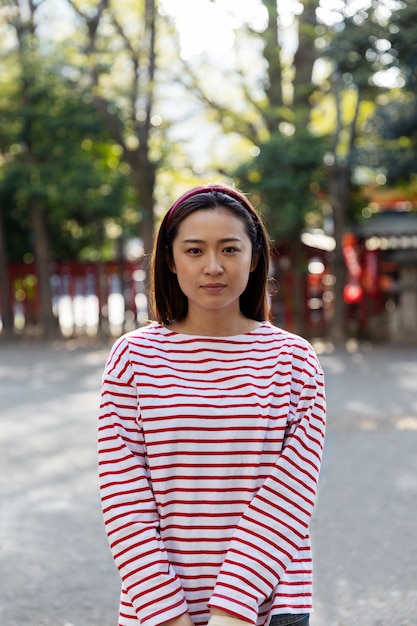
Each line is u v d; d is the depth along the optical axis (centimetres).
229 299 185
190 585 176
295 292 1442
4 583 387
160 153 1495
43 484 564
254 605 171
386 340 1436
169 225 190
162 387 183
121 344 191
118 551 175
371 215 1438
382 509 488
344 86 1307
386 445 656
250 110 1579
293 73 1498
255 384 184
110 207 1455
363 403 847
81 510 501
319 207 1312
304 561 183
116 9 1431
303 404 187
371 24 1162
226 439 179
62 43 1402
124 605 178
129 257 1591
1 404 893
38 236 1529
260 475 179
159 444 179
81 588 381
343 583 380
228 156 1691
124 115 1428
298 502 179
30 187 1439
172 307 196
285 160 1280
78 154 1480
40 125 1439
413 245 1441
